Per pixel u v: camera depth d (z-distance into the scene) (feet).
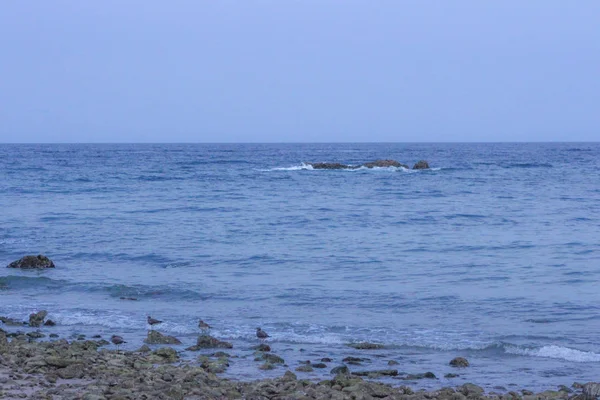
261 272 73.15
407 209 132.05
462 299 60.54
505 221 114.83
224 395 34.27
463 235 99.04
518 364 43.16
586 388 35.40
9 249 88.28
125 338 49.42
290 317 55.31
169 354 43.65
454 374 40.91
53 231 102.53
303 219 116.47
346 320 54.19
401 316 55.26
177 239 95.04
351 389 35.19
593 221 114.21
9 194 160.76
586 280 68.49
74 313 57.31
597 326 51.93
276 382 36.96
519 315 55.26
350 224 110.73
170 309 58.65
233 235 98.68
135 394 33.12
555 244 90.74
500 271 73.00
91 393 32.60
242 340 48.91
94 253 84.69
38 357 39.96
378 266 75.92
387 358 44.47
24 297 63.72
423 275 71.05
